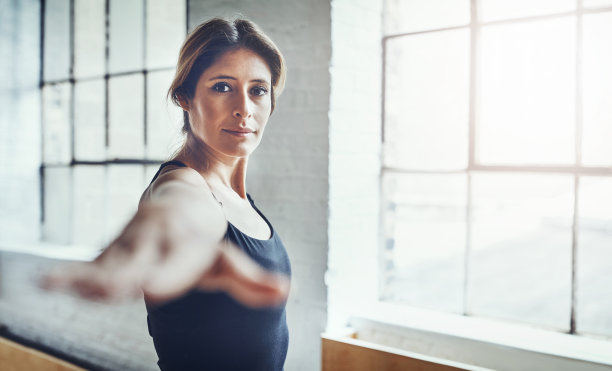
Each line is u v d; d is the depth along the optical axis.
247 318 2.03
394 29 2.58
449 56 2.53
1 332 3.60
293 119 2.39
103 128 3.25
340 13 2.32
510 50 2.31
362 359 2.15
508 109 2.38
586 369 1.86
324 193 2.32
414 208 8.15
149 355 2.89
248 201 2.36
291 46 2.39
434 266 7.74
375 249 2.59
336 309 2.37
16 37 3.44
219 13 2.55
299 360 2.42
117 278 1.92
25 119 3.51
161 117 2.91
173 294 1.94
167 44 2.84
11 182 3.47
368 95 2.51
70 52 3.40
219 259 2.02
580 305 6.06
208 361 1.94
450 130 2.74
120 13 3.09
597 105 2.17
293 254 2.42
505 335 2.13
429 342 2.22
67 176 3.46
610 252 7.57
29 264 3.36
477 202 8.30
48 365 3.15
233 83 2.26
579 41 2.12
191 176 2.09
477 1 2.33
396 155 2.62
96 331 3.13
